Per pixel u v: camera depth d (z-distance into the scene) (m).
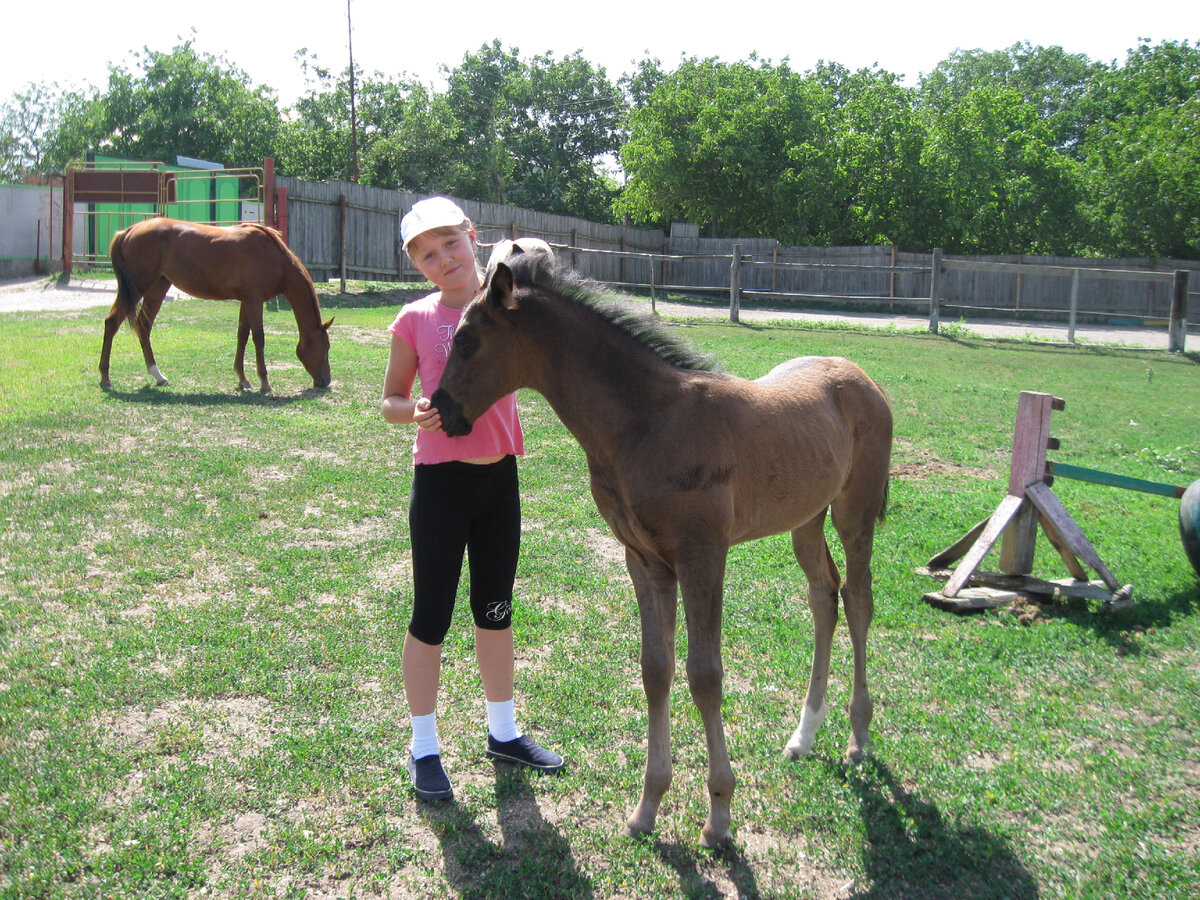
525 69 46.44
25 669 3.84
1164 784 3.30
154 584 4.83
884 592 5.26
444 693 3.89
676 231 31.25
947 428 9.99
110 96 42.19
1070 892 2.74
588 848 2.90
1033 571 5.62
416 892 2.67
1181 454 9.13
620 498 2.96
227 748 3.35
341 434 8.10
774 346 15.54
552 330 2.91
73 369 10.27
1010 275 25.92
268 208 18.31
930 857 2.90
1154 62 34.78
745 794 3.25
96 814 2.90
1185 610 5.01
